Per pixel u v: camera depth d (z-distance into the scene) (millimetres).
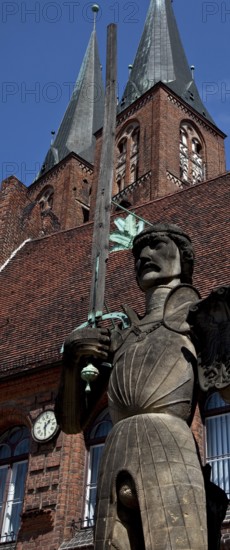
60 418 6109
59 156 53938
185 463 5027
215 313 5297
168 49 52250
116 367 5645
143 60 52156
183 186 43281
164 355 5465
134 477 4988
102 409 16375
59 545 14586
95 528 5082
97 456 15930
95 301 6129
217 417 14766
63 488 15453
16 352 18922
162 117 45375
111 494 5078
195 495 4906
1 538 16203
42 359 17641
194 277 17719
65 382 5957
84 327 5957
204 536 4793
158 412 5305
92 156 53594
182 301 5816
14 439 17641
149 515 4824
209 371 5227
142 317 6035
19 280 23969
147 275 6066
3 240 26500
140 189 42844
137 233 6555
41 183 53188
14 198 28125
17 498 16703
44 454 16281
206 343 5316
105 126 7023
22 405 17422
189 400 5363
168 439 5098
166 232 6141
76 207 50000
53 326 19328
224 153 49500
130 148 46594
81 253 23438
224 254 18188
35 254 25500
